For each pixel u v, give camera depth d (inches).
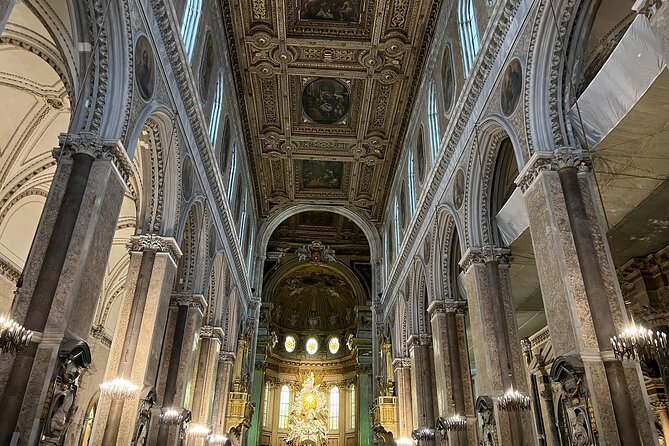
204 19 573.9
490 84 459.2
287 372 1609.3
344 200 1149.1
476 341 472.1
